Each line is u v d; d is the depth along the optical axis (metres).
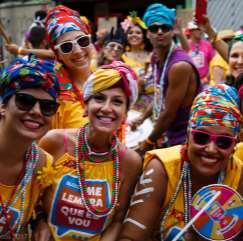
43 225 3.12
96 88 3.01
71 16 4.21
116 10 12.23
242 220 3.03
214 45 5.21
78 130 3.14
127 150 3.16
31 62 2.80
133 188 3.17
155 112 4.88
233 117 2.95
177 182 3.06
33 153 2.99
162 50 4.74
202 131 2.95
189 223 2.99
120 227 3.14
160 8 4.73
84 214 3.05
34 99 2.78
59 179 3.06
